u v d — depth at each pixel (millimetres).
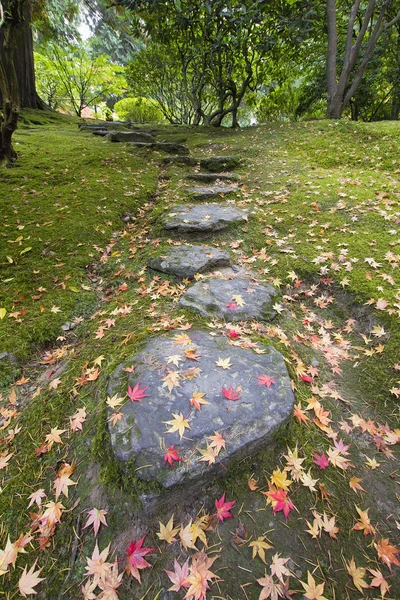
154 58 10828
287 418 1464
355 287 2420
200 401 1454
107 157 5738
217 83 9758
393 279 2439
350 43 7988
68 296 2564
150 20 8688
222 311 2211
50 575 1141
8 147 4965
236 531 1205
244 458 1362
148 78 11750
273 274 2754
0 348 2033
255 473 1362
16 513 1293
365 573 1107
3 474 1428
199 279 2619
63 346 2148
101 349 2012
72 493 1334
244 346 1828
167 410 1427
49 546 1204
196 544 1176
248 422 1400
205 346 1812
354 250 2842
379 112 13000
